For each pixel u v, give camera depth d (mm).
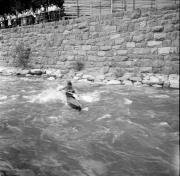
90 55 14383
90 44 14289
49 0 18672
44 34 16344
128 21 12633
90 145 5992
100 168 4883
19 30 17625
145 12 11906
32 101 10156
